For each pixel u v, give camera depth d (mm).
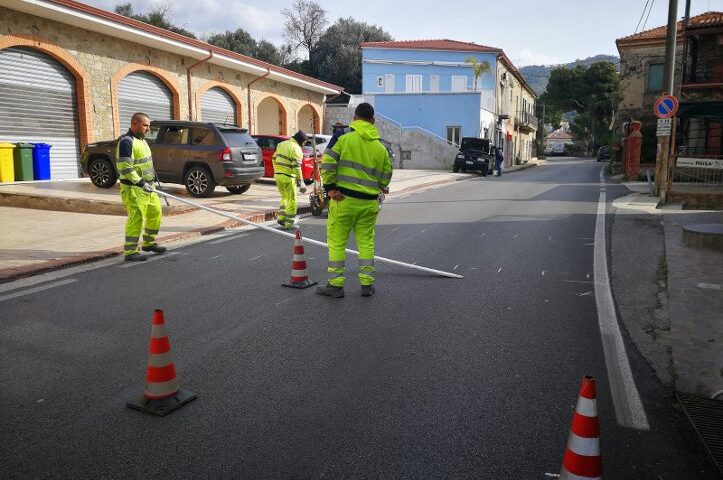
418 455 2988
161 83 19516
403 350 4434
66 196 11672
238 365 4102
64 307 5355
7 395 3576
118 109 17672
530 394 3713
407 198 16172
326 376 3936
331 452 3002
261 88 24953
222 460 2914
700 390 3811
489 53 42531
